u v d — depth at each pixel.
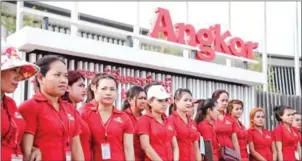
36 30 5.56
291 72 15.15
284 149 6.70
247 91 9.02
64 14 10.23
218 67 8.09
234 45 8.77
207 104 5.46
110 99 3.89
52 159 3.10
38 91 3.34
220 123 5.76
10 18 9.23
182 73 7.66
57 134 3.16
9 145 2.86
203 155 5.30
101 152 3.79
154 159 4.35
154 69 7.30
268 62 14.98
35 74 2.98
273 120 9.41
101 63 6.68
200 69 7.74
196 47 7.98
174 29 7.90
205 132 5.36
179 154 4.84
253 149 6.29
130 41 7.07
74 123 3.36
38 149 3.09
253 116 6.38
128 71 7.01
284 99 9.73
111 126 3.86
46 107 3.17
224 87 8.61
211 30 8.35
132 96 4.66
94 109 3.90
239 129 6.00
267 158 6.33
